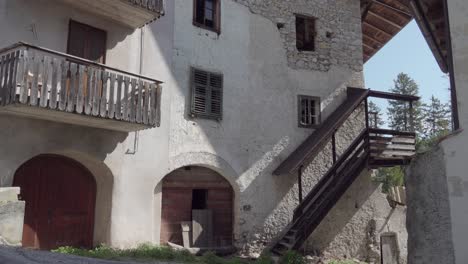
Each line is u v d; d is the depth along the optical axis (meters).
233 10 13.15
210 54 12.36
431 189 5.09
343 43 15.27
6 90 7.50
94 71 8.59
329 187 12.73
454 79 4.84
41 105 7.60
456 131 4.75
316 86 14.42
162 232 11.27
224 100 12.48
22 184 8.96
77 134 9.23
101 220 9.88
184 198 11.86
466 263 4.48
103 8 9.52
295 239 11.79
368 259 13.84
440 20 6.64
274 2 14.17
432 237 5.02
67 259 4.31
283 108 13.68
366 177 14.39
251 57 13.33
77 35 9.51
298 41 15.20
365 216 14.12
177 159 11.22
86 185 10.13
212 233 12.18
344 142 14.40
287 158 13.39
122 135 10.11
